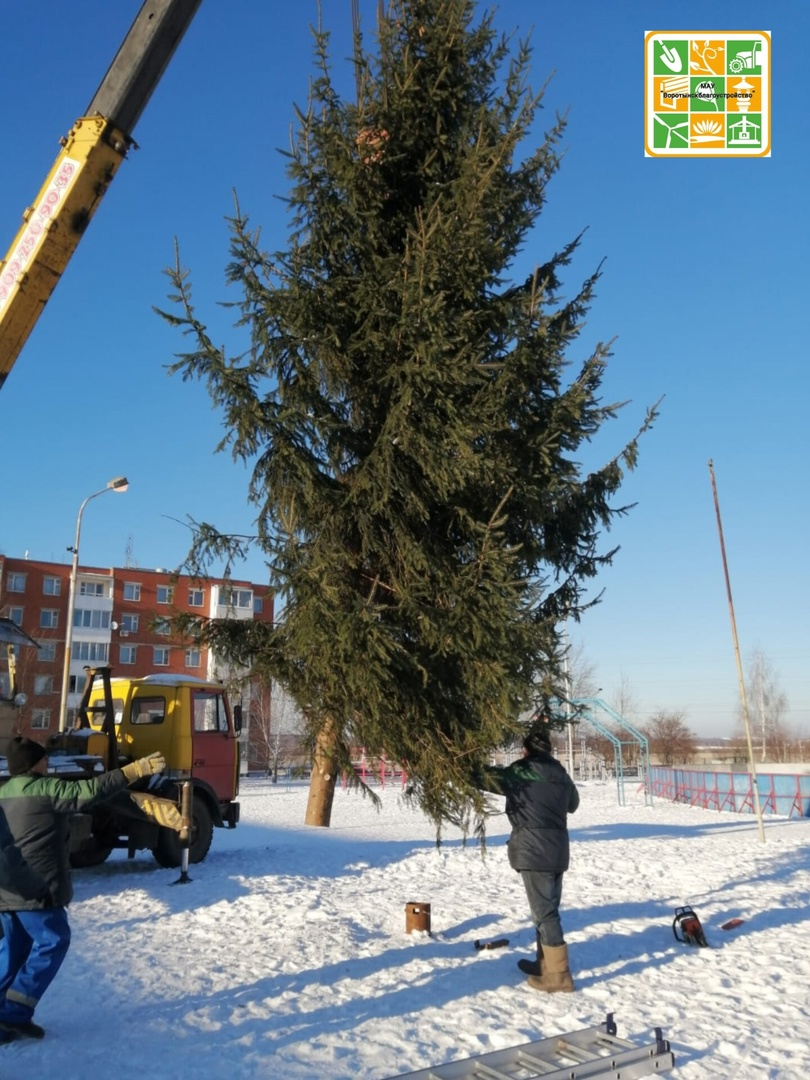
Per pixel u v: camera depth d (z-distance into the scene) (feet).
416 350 21.77
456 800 22.35
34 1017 18.21
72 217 21.42
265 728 163.43
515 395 23.04
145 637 207.62
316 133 23.53
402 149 24.97
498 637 20.80
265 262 22.56
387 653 20.67
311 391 23.12
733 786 106.11
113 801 38.22
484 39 25.40
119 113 21.40
